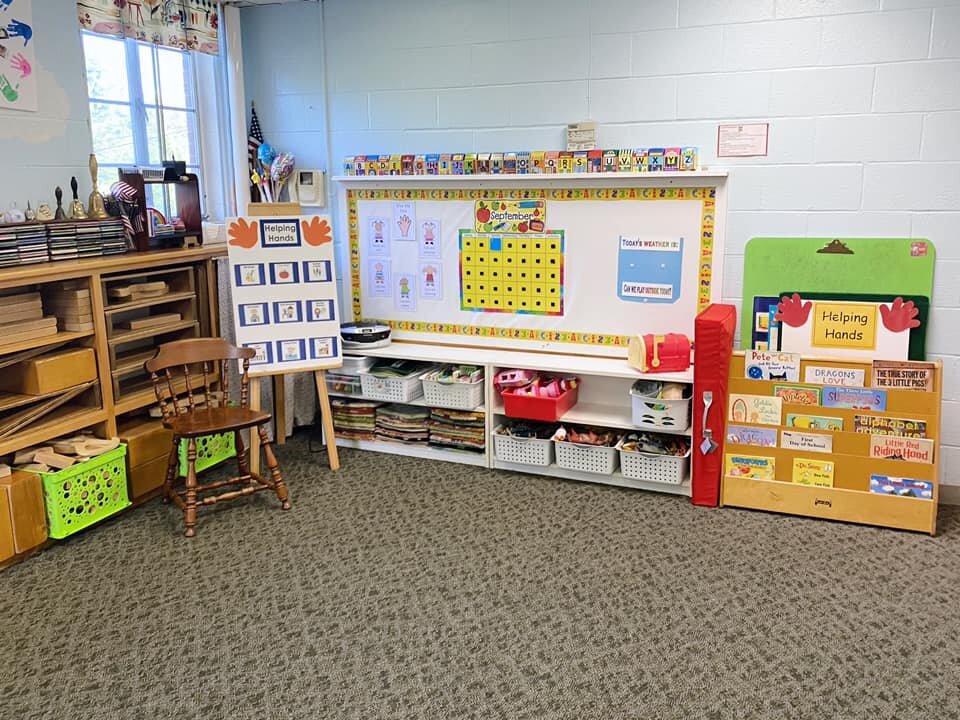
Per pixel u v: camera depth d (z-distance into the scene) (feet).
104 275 11.32
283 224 12.61
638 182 12.26
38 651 8.42
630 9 12.24
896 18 10.96
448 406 13.19
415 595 9.41
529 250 13.15
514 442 12.84
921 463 10.66
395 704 7.56
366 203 14.16
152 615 9.06
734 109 11.96
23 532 10.08
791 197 11.91
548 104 13.02
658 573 9.80
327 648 8.43
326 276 12.92
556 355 13.26
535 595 9.37
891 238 11.52
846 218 11.71
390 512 11.61
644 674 7.92
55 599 9.41
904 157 11.28
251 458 12.46
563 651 8.31
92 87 12.26
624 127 12.63
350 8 14.05
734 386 11.42
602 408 12.99
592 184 12.54
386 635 8.64
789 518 11.27
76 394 10.95
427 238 13.82
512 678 7.90
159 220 12.40
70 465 10.44
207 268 12.85
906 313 11.42
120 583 9.74
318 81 14.55
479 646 8.42
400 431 13.78
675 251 12.27
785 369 11.15
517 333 13.52
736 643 8.38
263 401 14.21
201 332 13.07
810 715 7.30
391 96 14.07
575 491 12.28
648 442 12.13
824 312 11.84
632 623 8.77
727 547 10.43
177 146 13.92
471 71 13.42
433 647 8.42
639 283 12.59
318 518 11.44
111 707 7.57
